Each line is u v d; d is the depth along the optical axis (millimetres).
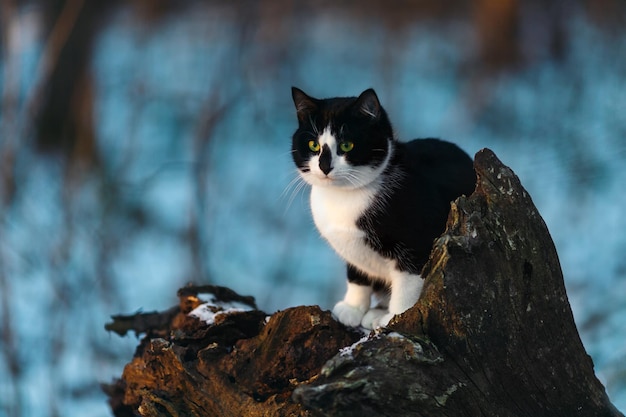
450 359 3748
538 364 3857
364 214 4668
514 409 3877
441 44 15898
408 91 14586
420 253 4633
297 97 4945
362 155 4680
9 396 6836
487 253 3730
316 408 3418
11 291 8305
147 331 5348
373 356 3582
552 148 11984
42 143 12664
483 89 13641
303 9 16922
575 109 12992
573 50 14391
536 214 3812
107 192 11094
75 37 13125
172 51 15820
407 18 16094
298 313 4121
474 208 3773
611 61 14039
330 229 4828
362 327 4719
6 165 10555
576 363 3953
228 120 13086
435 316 3734
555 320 3857
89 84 13148
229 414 4137
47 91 12766
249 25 14789
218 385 4184
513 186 3771
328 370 3549
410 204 4629
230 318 4406
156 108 13977
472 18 15805
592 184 10586
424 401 3584
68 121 12930
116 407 5453
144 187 11484
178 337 4473
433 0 16422
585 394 3998
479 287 3729
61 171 12125
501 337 3773
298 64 15492
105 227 10305
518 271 3773
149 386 4543
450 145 5250
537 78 13945
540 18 14633
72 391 6973
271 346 4141
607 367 6039
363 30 16406
